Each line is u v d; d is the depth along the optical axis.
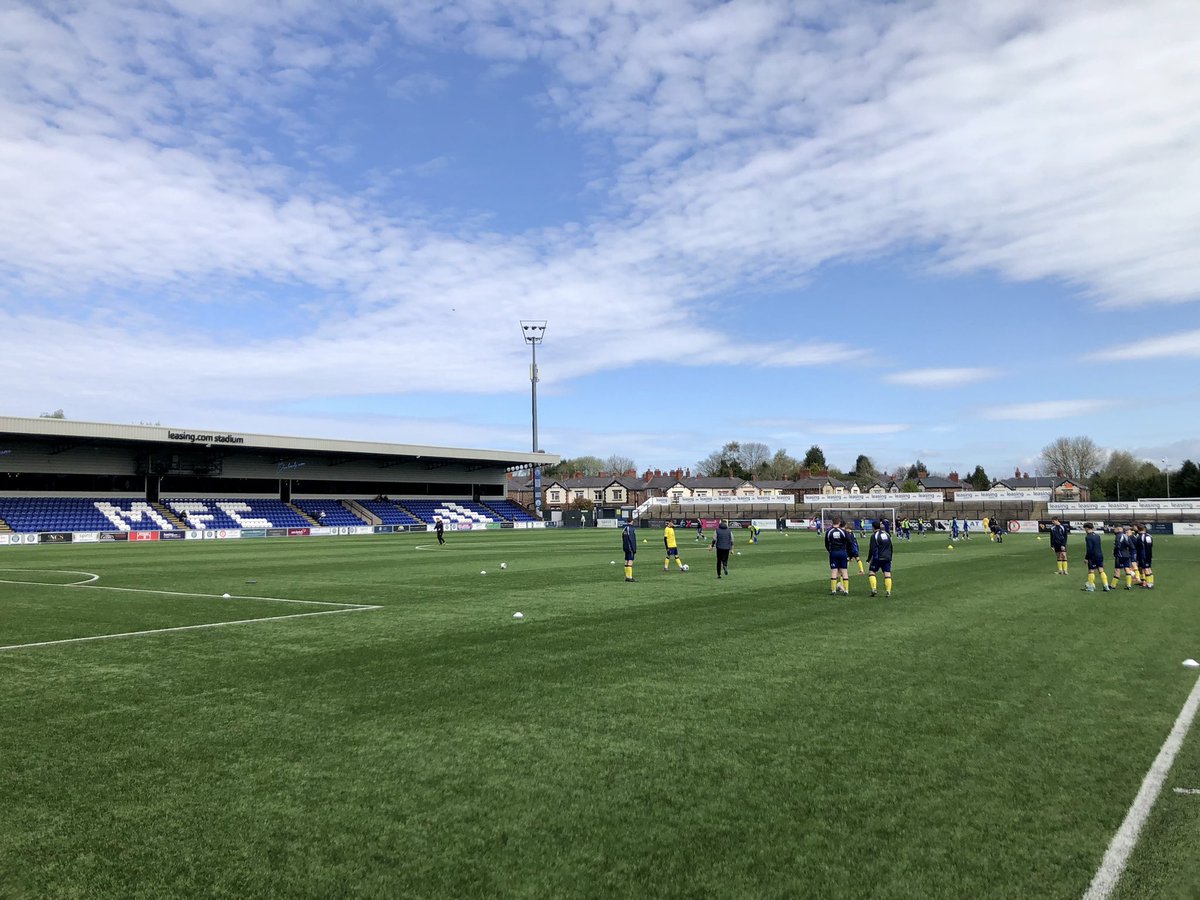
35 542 53.44
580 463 185.00
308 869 4.61
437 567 28.00
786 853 4.81
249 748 6.87
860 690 8.90
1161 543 46.97
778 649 11.47
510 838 5.02
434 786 5.92
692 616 14.98
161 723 7.66
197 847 4.92
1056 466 146.25
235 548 44.31
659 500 89.62
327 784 5.98
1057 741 6.96
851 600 17.61
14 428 54.28
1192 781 5.99
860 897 4.29
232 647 11.81
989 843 4.94
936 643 11.96
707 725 7.51
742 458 171.38
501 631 13.23
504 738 7.12
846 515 79.25
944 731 7.28
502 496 98.44
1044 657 10.83
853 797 5.68
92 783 6.03
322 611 15.98
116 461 66.31
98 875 4.57
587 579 22.89
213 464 70.56
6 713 8.06
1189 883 4.45
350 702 8.45
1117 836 5.04
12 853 4.85
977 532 66.31
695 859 4.73
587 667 10.21
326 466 80.56
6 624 14.32
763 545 43.41
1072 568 26.98
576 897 4.28
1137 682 9.27
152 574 25.70
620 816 5.36
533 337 84.81
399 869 4.61
